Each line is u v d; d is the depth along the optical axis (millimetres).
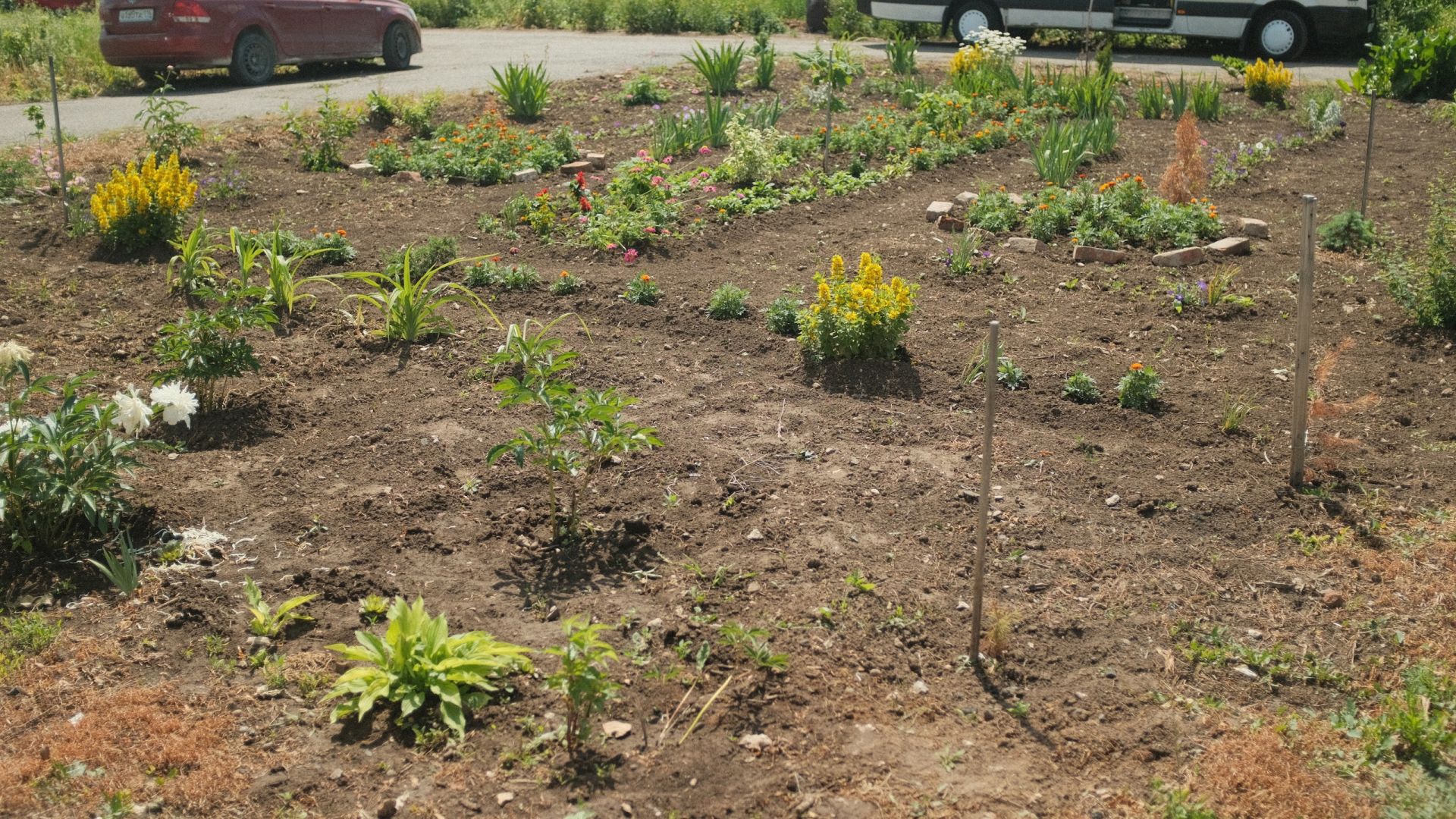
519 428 5770
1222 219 9688
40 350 6996
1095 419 6238
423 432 5961
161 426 6008
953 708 3998
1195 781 3676
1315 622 4539
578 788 3584
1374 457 5852
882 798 3561
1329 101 13438
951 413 6230
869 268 6715
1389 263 7848
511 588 4648
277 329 7352
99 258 8625
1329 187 10820
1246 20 18156
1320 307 7824
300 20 15891
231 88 15258
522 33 23531
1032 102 13867
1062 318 7621
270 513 5207
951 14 19641
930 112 12812
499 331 7285
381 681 3926
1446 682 4164
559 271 8336
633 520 5062
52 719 3885
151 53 14883
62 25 18484
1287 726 3941
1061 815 3512
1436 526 5207
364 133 12352
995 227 9305
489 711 3916
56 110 9062
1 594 4523
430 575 4746
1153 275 8398
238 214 9656
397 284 7137
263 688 4043
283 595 4598
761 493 5344
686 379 6637
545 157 11094
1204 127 13352
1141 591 4691
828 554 4848
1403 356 7086
